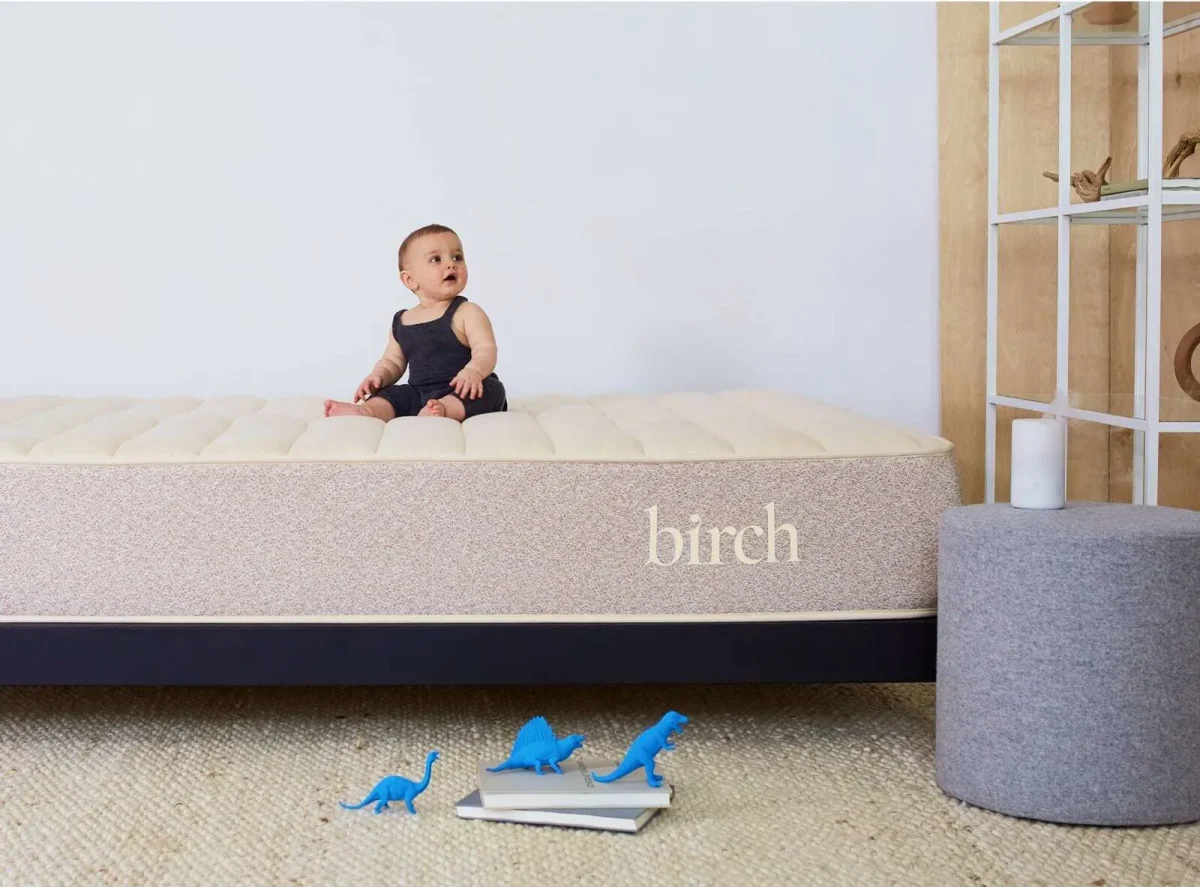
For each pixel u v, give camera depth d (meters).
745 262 3.07
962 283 3.06
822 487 1.60
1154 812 1.38
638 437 1.69
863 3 3.02
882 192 3.07
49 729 1.77
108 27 2.89
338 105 2.95
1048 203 3.02
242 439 1.65
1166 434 2.79
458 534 1.59
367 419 1.87
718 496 1.59
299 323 3.00
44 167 2.91
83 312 2.95
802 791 1.52
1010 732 1.41
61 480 1.58
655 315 3.07
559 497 1.59
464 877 1.27
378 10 2.94
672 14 3.00
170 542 1.58
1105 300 3.06
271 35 2.93
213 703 1.89
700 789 1.53
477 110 2.98
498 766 1.50
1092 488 3.06
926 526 1.61
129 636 1.58
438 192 2.99
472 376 2.19
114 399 2.31
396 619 1.59
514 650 1.59
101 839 1.37
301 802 1.48
